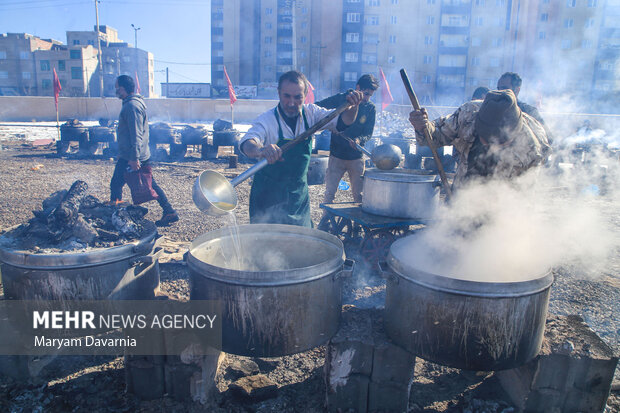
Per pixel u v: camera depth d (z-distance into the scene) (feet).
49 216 7.99
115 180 16.71
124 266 7.64
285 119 8.85
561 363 6.57
